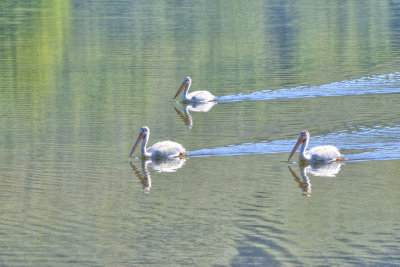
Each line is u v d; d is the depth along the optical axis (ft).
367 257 58.13
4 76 142.20
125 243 61.57
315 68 143.64
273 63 149.59
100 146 92.27
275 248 60.23
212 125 102.94
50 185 76.84
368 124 100.68
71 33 193.47
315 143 91.71
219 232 63.67
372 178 77.92
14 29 202.18
